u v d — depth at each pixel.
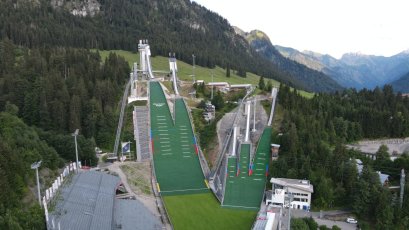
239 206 151.00
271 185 161.25
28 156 137.50
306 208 147.50
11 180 116.75
